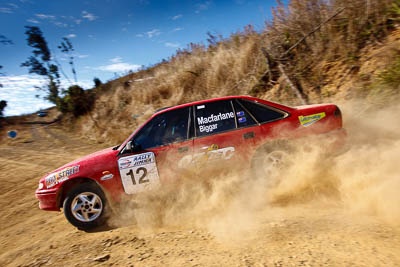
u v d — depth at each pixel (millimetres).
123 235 3799
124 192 4215
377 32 7246
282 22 9641
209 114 4340
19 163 10203
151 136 4309
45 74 23375
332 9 8461
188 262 2816
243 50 10555
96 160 4250
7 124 28234
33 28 22359
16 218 5375
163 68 14836
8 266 3539
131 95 15758
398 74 5863
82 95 22734
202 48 12961
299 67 8477
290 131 4219
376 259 2342
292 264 2473
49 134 19266
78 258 3350
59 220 4902
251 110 4344
